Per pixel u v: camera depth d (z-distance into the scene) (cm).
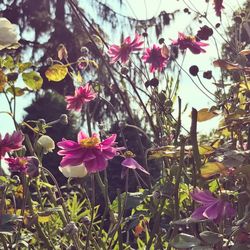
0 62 84
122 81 112
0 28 77
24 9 610
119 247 77
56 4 590
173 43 114
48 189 80
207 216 64
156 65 116
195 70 99
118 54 116
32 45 594
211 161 70
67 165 69
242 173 66
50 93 314
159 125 100
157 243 77
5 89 82
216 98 97
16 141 75
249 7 116
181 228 82
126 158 83
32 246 86
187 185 80
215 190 81
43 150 81
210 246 63
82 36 561
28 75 83
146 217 88
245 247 62
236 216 72
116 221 83
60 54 113
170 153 77
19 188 84
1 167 81
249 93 82
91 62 106
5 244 75
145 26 151
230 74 99
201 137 98
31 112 305
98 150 70
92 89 100
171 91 102
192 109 70
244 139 81
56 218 90
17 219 71
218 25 118
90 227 73
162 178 85
